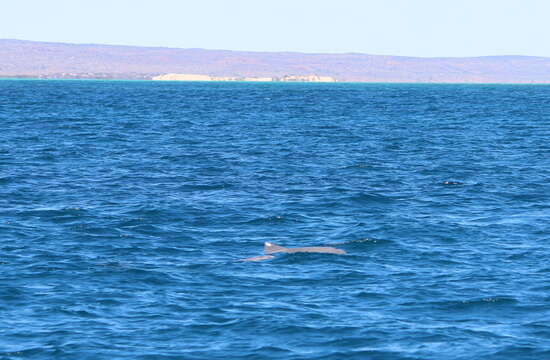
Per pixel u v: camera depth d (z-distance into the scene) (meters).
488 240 46.25
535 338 30.16
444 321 32.06
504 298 34.78
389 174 73.44
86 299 34.56
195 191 63.16
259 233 48.38
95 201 58.06
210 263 40.78
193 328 31.11
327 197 60.16
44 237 46.41
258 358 28.23
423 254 42.91
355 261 41.22
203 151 92.00
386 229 48.78
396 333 30.66
